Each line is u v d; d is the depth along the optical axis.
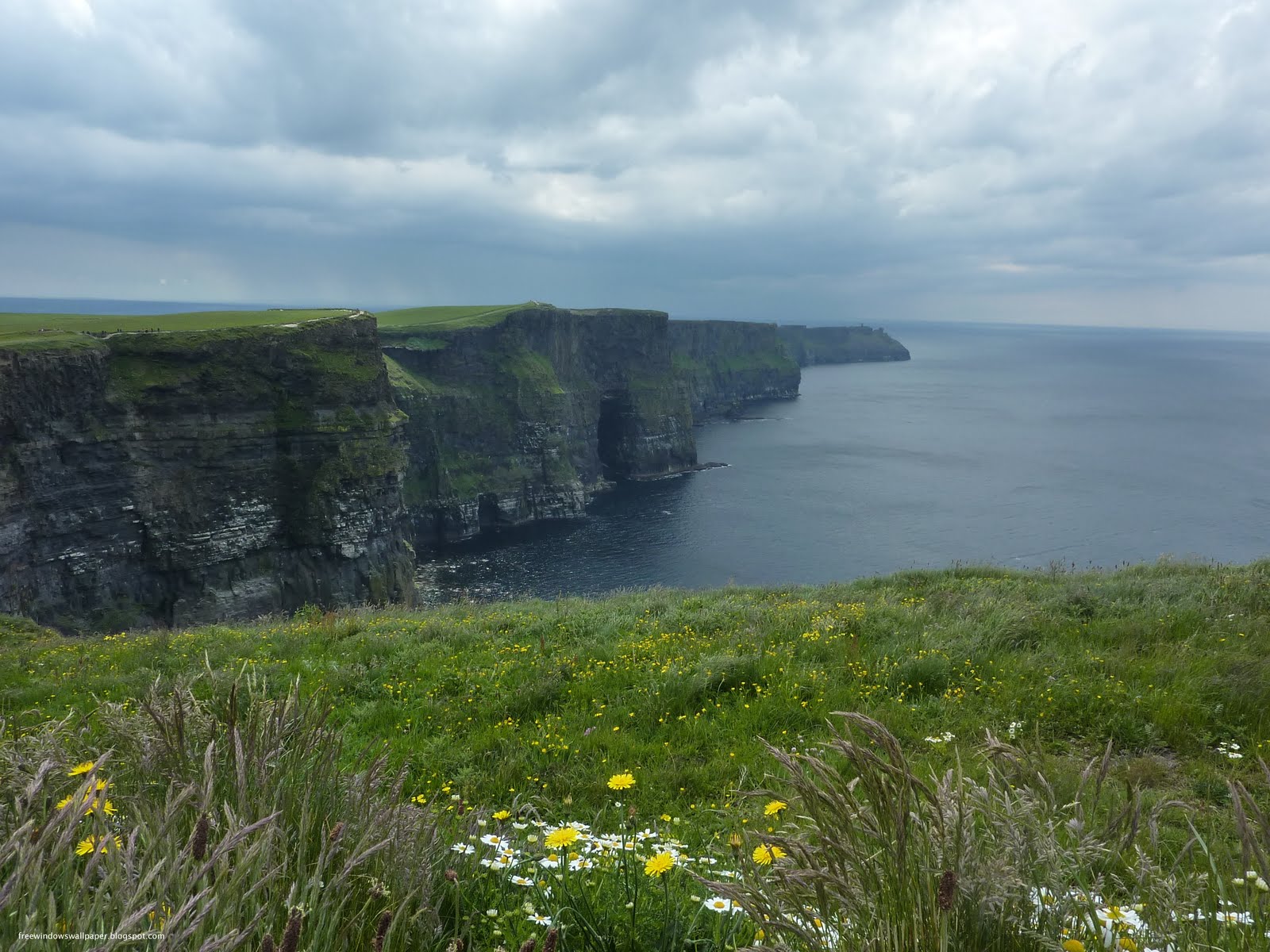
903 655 9.52
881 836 2.24
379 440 77.25
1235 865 3.51
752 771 6.41
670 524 103.88
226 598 67.94
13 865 2.36
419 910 2.59
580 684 9.22
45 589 56.53
